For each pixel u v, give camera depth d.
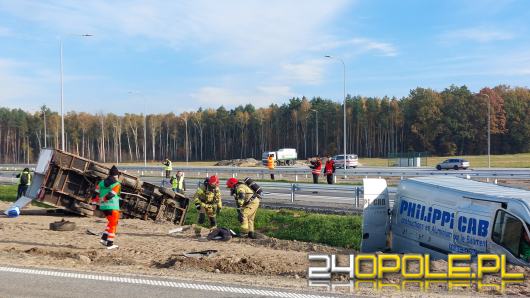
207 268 9.69
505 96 109.50
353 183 32.81
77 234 13.91
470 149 108.12
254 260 10.16
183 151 137.38
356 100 120.50
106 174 17.78
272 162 44.25
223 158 133.50
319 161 30.16
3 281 8.04
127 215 18.59
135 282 7.97
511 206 9.03
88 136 134.38
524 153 105.81
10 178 37.25
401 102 117.25
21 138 129.12
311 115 121.00
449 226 10.18
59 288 7.59
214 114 135.62
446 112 107.75
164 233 14.84
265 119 129.75
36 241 12.55
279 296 7.11
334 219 17.36
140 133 138.75
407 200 11.58
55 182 17.28
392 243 11.95
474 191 9.95
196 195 15.68
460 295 7.28
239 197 14.14
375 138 117.19
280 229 17.62
